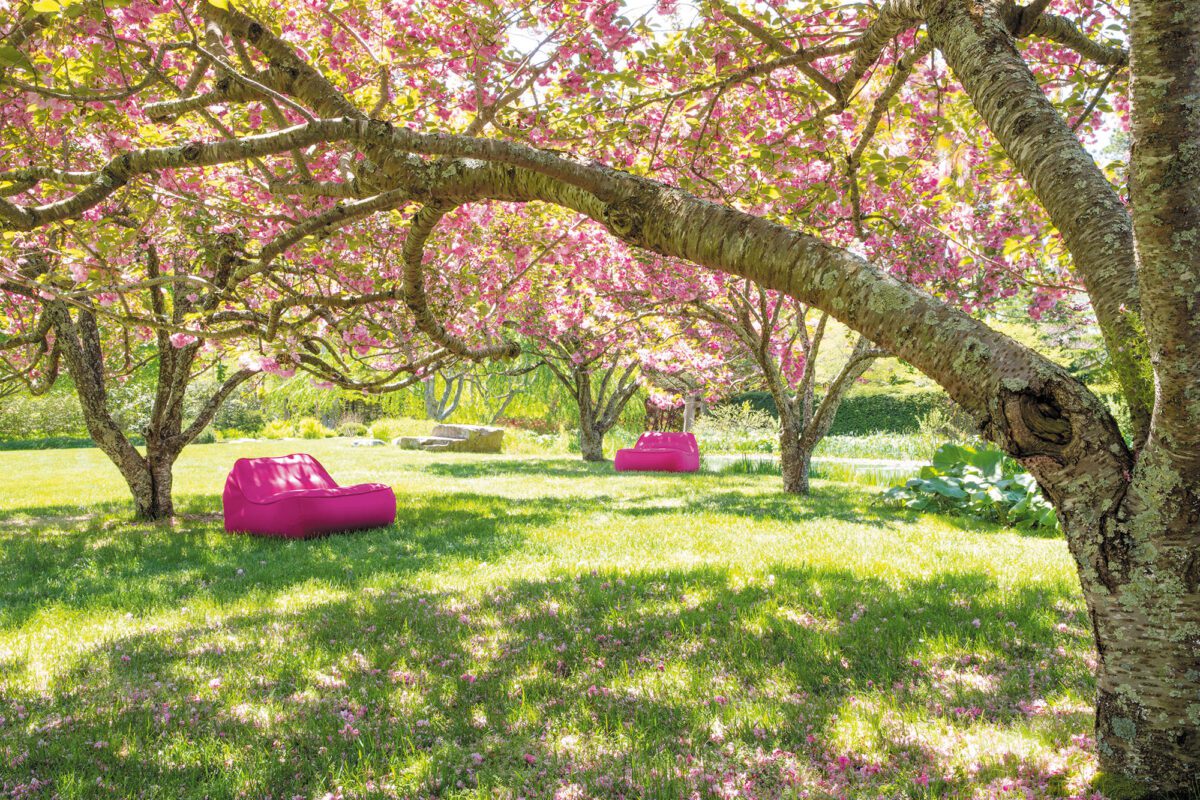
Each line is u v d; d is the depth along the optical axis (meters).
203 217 7.10
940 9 2.85
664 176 6.95
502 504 12.04
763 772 3.18
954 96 6.00
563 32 5.24
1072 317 12.47
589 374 22.27
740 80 4.54
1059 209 2.63
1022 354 2.53
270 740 3.54
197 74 3.75
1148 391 2.49
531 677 4.29
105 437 10.70
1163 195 2.14
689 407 23.72
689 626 5.12
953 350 2.55
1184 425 2.28
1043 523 9.36
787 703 3.84
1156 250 2.18
